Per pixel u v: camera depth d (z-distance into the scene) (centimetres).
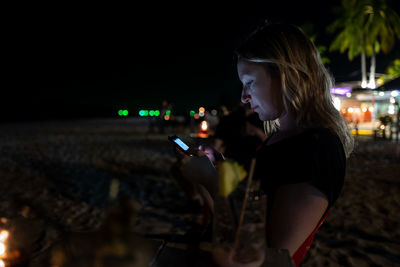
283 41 90
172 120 1861
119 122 3475
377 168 765
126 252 66
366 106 2277
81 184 594
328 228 379
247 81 97
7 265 77
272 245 80
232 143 359
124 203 65
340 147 91
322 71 96
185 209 443
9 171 712
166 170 749
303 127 92
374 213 432
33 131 1975
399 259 304
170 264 73
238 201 71
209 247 82
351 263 296
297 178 82
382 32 2884
